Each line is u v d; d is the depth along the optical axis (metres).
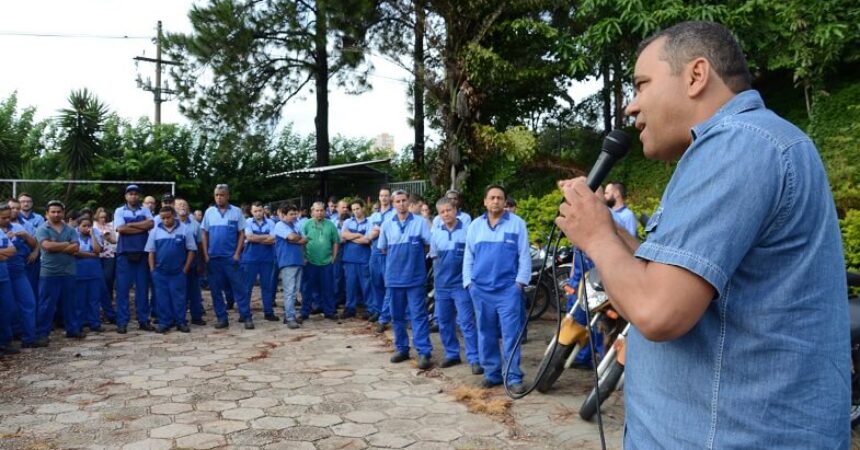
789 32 10.21
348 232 9.62
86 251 8.32
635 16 10.93
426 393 5.41
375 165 22.88
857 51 10.13
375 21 15.95
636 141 13.47
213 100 18.62
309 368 6.31
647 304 1.19
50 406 5.05
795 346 1.20
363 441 4.25
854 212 6.09
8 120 21.38
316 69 20.00
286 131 24.75
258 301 11.62
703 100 1.36
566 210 1.38
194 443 4.23
